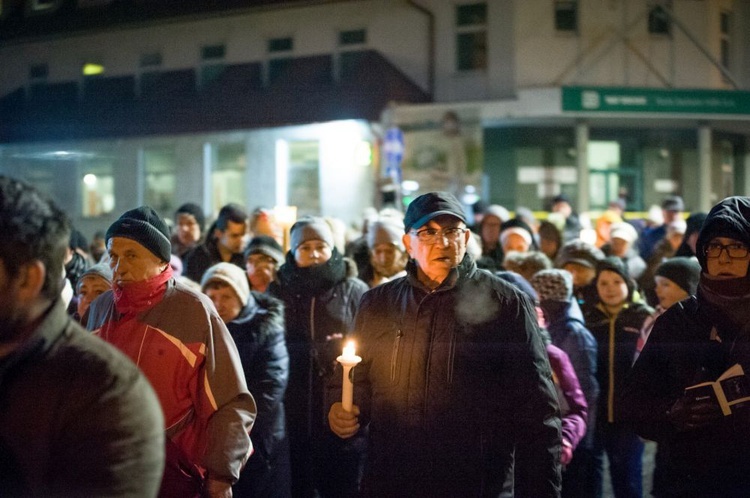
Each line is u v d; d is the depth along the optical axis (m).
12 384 1.72
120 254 3.17
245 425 3.16
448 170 18.14
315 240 5.05
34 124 28.22
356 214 22.94
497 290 3.26
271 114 24.20
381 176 18.53
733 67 23.06
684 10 22.05
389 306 3.36
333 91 23.56
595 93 19.77
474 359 3.18
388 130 18.06
